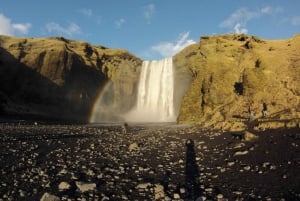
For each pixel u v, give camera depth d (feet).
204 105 145.28
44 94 244.22
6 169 42.32
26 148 60.23
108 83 291.38
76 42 293.84
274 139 61.41
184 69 253.44
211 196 32.09
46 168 43.75
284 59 123.24
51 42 268.21
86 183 35.27
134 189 34.81
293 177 37.55
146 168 44.04
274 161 45.52
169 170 43.50
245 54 144.87
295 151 49.96
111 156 53.57
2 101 207.31
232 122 94.07
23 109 219.41
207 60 160.45
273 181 36.68
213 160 49.14
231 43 165.78
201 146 62.85
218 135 77.92
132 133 99.81
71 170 42.83
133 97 292.20
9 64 238.68
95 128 130.62
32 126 130.72
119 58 309.42
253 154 50.98
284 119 87.45
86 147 64.59
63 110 249.96
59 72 251.80
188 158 51.34
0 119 165.17
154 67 286.05
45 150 59.41
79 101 261.85
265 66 124.26
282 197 31.30
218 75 147.02
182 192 33.32
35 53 249.96
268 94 113.70
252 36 164.14
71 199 30.50
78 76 264.31
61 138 81.05
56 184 36.11
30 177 38.75
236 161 47.34
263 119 99.30
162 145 66.28
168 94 267.39
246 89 124.16
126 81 291.58
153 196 32.37
